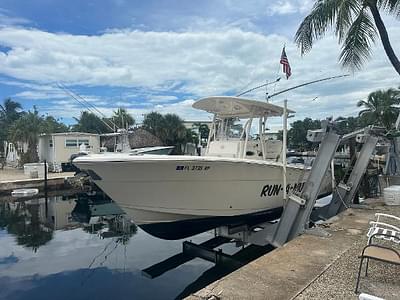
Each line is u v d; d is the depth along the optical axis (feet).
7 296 18.90
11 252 27.68
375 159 48.78
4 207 52.60
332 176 32.58
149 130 106.42
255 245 26.45
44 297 18.74
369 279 13.06
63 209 51.37
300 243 18.12
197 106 27.78
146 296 18.86
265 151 28.63
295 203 22.08
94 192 69.00
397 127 44.65
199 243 28.53
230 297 11.69
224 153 28.22
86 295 18.97
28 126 96.84
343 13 22.81
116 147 79.15
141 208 23.25
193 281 21.06
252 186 25.11
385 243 17.58
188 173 22.09
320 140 22.04
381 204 30.78
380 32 23.86
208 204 23.80
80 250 28.12
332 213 30.58
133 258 25.67
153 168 21.43
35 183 67.00
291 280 13.12
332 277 13.34
